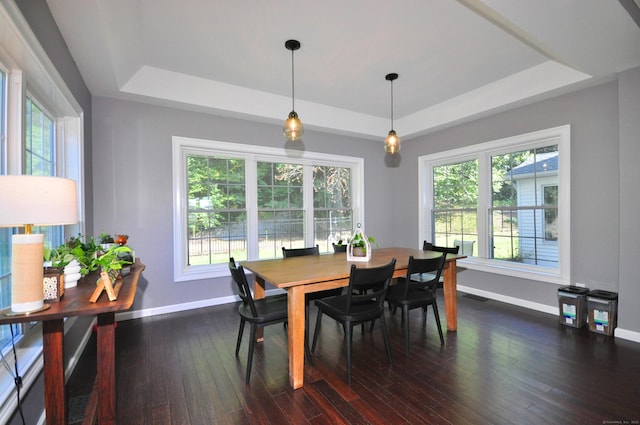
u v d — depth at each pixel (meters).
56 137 2.55
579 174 3.11
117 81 2.87
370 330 2.93
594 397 1.85
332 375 2.14
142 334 2.86
